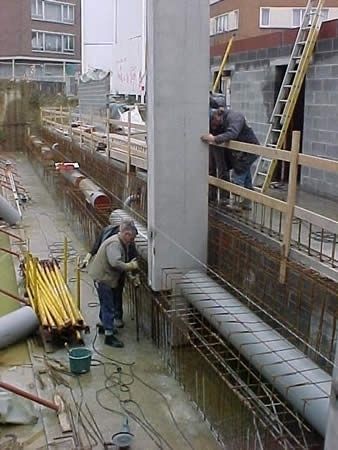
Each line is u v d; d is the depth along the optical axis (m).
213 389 5.39
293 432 4.34
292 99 7.50
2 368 6.19
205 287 5.98
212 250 6.73
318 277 4.90
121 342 6.71
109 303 6.71
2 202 12.16
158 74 6.10
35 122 25.62
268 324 5.28
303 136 8.20
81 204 11.37
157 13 5.96
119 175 10.70
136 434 5.06
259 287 5.73
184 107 6.25
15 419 5.18
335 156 7.52
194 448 4.88
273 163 7.12
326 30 7.48
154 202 6.41
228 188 6.37
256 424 4.45
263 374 4.50
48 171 16.56
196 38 6.12
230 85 10.12
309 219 4.99
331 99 7.52
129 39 27.03
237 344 4.93
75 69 40.91
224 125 6.40
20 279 8.72
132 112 15.68
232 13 17.72
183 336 6.02
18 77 31.44
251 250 5.82
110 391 5.73
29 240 11.07
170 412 5.39
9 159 23.06
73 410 5.39
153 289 6.59
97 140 13.68
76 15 42.47
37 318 6.86
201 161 6.44
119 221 7.69
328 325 4.70
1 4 39.72
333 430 2.64
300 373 4.27
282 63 8.45
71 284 8.51
